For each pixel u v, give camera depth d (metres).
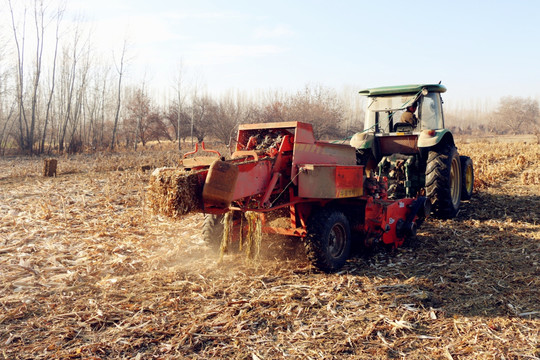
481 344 3.35
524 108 74.88
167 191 3.93
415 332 3.58
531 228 6.86
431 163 7.39
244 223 5.60
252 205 4.77
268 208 4.66
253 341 3.41
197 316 3.79
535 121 73.44
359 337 3.47
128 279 4.76
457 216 7.87
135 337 3.45
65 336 3.44
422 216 6.49
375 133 7.99
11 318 3.78
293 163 4.90
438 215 7.58
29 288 4.47
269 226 5.47
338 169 5.02
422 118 7.96
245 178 4.35
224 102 40.53
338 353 3.24
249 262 5.25
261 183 4.62
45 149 28.98
